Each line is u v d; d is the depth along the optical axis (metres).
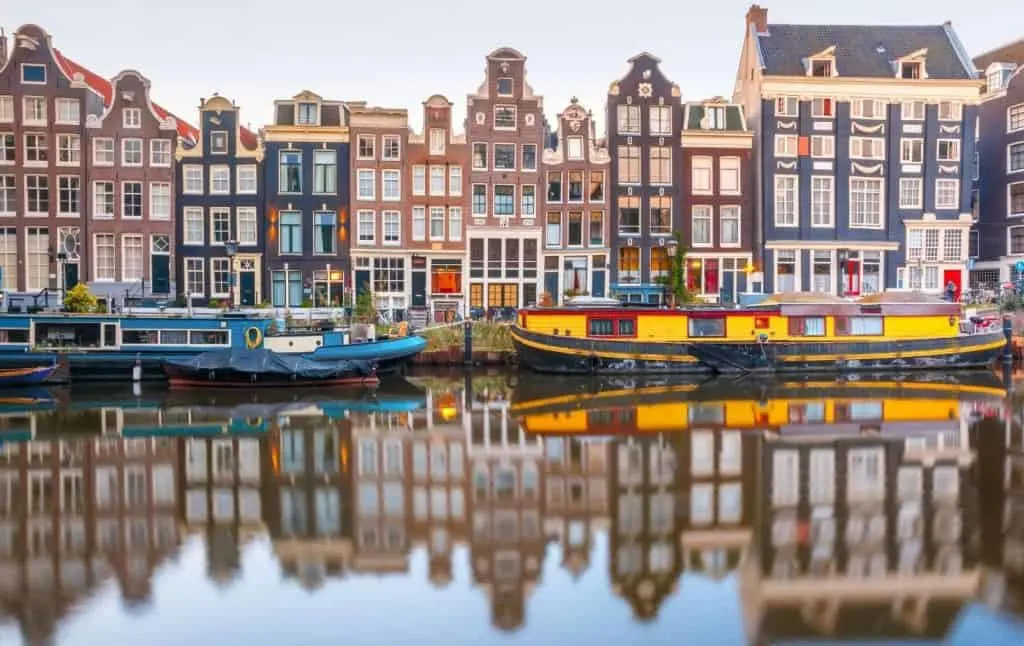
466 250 46.12
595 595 11.77
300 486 16.97
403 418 24.38
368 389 30.81
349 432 22.28
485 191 46.31
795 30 49.81
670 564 12.82
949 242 48.81
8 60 42.97
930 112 48.28
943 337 35.78
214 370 30.33
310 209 45.31
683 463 18.67
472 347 38.47
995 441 20.83
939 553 13.09
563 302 40.88
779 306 35.34
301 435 21.91
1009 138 51.34
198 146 44.62
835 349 35.12
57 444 20.81
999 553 13.11
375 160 45.53
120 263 44.03
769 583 12.10
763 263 47.56
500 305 46.59
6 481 17.38
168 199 44.31
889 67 48.81
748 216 47.88
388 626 10.89
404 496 16.25
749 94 49.66
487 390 30.55
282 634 10.69
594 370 34.91
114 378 31.86
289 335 32.53
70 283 43.81
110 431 22.42
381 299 45.47
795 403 27.02
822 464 18.53
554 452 19.83
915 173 48.56
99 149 43.81
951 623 10.91
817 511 15.19
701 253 47.72
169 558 13.09
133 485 17.09
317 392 29.89
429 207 45.97
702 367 34.94
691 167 47.53
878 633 10.70
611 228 46.97
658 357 34.78
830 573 12.45
